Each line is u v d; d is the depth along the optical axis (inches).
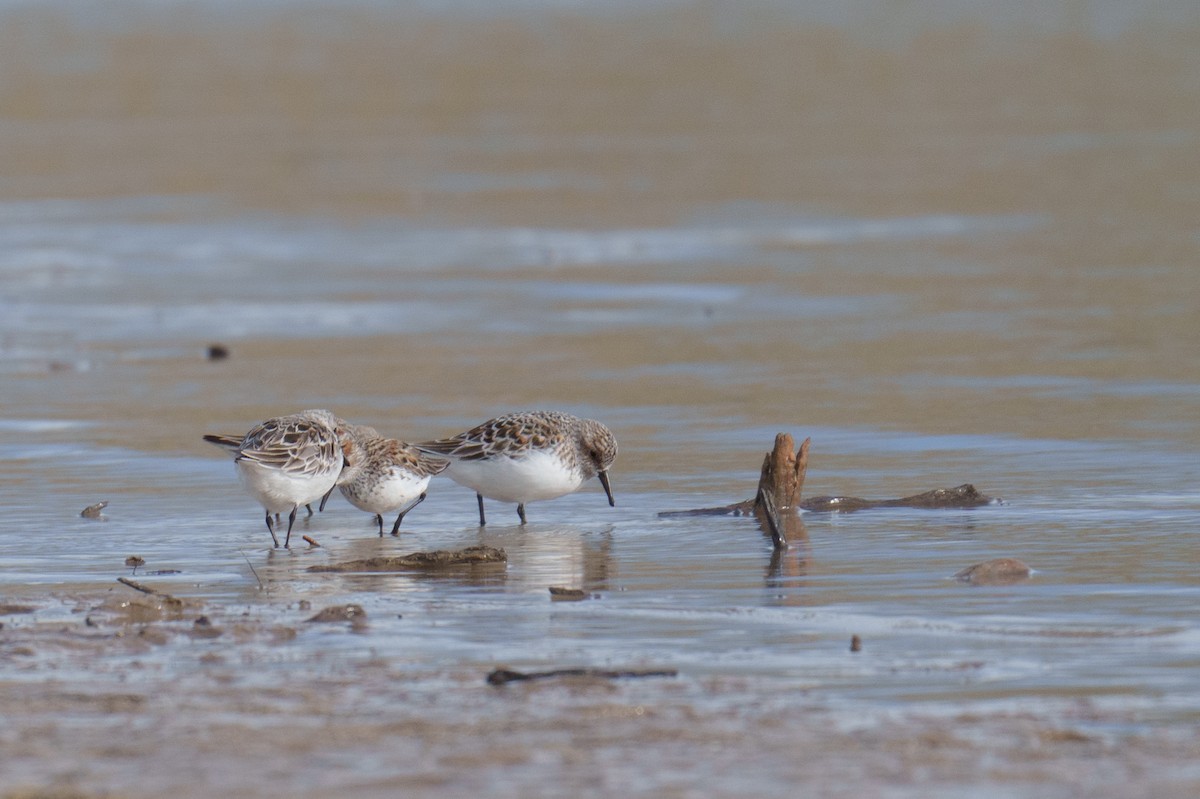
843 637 379.2
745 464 617.3
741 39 2775.6
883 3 3161.9
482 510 538.9
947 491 544.7
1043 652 362.6
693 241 1266.0
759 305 999.0
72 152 1843.0
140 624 394.0
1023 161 1611.7
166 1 3376.0
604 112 2106.3
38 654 364.5
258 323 986.7
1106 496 546.3
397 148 1849.2
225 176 1676.9
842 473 596.1
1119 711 319.6
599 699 328.2
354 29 3002.0
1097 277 1043.9
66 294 1101.7
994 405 707.4
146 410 739.4
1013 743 300.0
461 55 2674.7
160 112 2178.9
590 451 542.3
